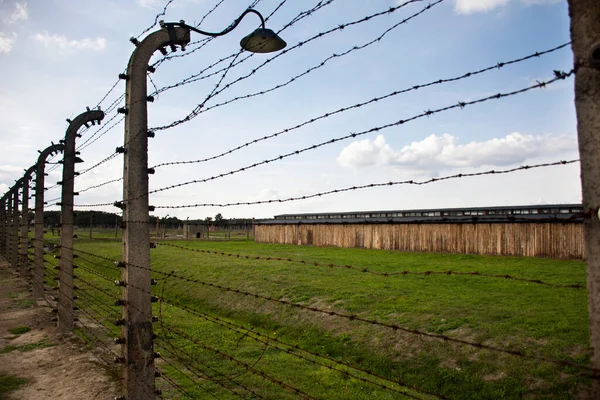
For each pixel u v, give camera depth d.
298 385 6.79
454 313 9.60
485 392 6.63
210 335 9.41
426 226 23.66
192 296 14.75
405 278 13.95
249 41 3.57
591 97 1.30
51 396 5.01
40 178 10.94
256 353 8.32
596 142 1.30
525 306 9.64
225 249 27.52
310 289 13.14
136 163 3.78
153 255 23.84
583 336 7.46
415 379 7.40
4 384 5.38
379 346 8.66
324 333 9.86
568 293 10.66
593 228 1.31
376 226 26.64
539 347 7.35
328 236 30.05
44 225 11.43
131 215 3.74
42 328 8.09
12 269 15.60
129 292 3.70
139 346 3.75
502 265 16.64
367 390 6.71
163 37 3.86
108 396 4.93
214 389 6.18
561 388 6.21
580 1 1.33
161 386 6.04
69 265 7.89
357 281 13.77
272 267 17.28
